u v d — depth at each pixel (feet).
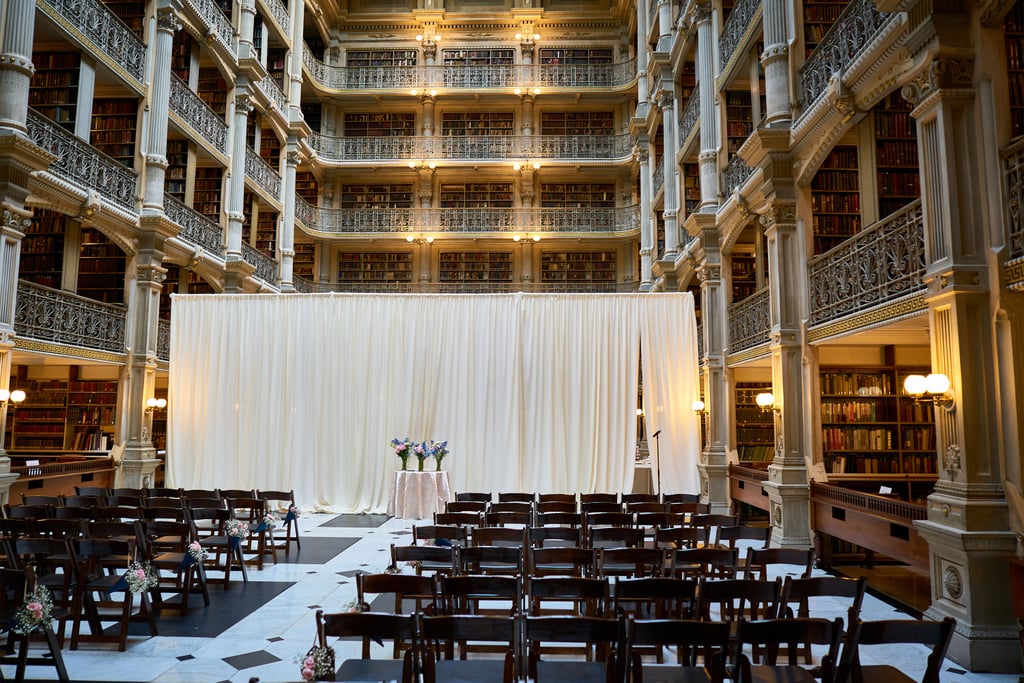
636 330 41.14
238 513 37.11
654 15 59.67
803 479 28.48
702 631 10.53
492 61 76.69
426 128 75.87
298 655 16.48
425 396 40.88
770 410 42.19
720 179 41.24
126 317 40.37
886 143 29.04
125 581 16.97
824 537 26.96
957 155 17.65
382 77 74.74
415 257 75.25
